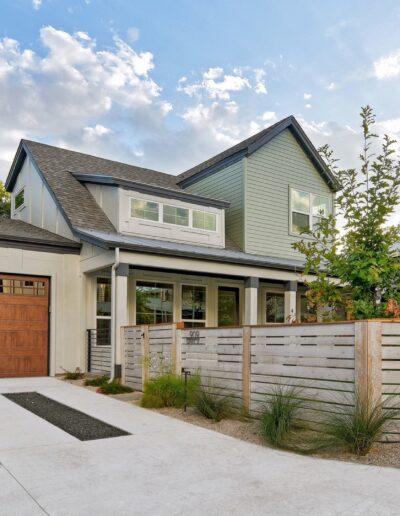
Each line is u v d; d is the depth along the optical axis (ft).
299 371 19.43
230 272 40.22
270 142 52.01
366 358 16.66
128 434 18.70
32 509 11.09
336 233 23.56
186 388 23.30
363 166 22.86
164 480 13.25
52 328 37.70
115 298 33.37
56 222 42.39
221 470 14.19
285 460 15.23
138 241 36.86
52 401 25.90
